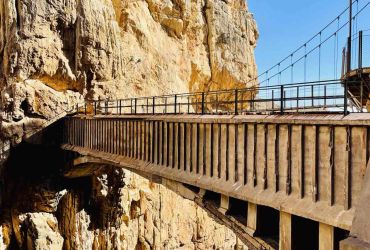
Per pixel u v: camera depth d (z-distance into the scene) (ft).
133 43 136.26
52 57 108.78
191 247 132.36
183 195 50.60
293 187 32.99
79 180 104.73
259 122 36.81
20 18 105.40
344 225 26.48
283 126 34.37
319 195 30.19
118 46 122.83
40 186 99.25
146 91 135.74
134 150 63.77
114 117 72.02
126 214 106.22
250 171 38.55
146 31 142.61
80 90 113.70
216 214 45.21
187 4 162.81
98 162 80.28
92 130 82.94
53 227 99.30
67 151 99.76
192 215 133.59
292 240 32.37
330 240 28.32
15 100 98.58
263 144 36.70
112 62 120.16
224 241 147.95
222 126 43.24
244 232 39.68
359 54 38.55
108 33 119.34
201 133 46.93
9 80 103.86
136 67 133.18
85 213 102.78
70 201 101.45
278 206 33.27
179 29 158.92
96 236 104.53
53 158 104.99
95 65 115.24
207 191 46.19
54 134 104.12
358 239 20.57
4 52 108.47
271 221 37.99
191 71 165.78
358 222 21.17
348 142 27.50
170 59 151.33
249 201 37.06
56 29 111.55
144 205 112.98
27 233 95.66
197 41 170.71
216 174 43.91
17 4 106.83
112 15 124.26
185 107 154.10
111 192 102.99
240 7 195.42
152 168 56.34
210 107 173.99
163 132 55.31
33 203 99.30
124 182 103.04
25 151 102.06
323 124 29.71
